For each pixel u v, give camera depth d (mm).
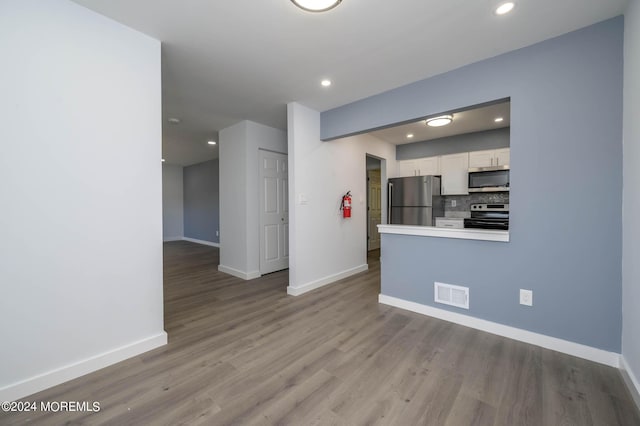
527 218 2057
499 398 1492
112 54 1783
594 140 1800
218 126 4203
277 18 1753
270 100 3143
